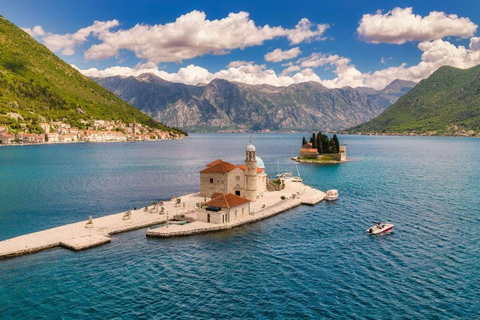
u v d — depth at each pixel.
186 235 71.38
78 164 186.88
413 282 50.31
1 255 57.50
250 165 98.31
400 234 71.19
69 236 66.88
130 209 93.50
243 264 56.94
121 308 43.44
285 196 108.06
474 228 74.44
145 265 56.22
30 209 90.94
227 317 41.69
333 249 63.41
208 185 103.88
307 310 43.28
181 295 46.72
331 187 127.38
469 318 41.56
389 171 170.12
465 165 191.50
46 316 41.56
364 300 45.59
